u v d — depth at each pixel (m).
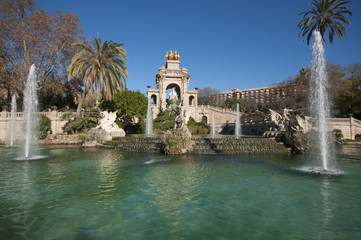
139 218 5.21
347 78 40.75
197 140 18.47
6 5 30.52
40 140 26.62
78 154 16.38
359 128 31.47
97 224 4.89
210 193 7.10
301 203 6.26
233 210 5.74
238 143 18.23
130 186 7.83
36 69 32.34
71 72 28.22
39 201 6.29
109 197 6.67
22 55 32.91
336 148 21.39
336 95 40.28
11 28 30.77
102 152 17.64
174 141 16.44
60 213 5.46
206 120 64.31
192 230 4.64
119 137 22.70
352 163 12.64
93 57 28.48
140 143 19.27
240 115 55.47
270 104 62.66
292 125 18.77
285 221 5.10
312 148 16.53
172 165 11.89
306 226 4.86
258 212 5.62
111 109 36.28
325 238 4.34
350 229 4.71
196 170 10.59
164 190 7.39
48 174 9.65
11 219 5.11
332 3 26.34
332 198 6.66
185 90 67.25
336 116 44.53
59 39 32.47
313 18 28.22
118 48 28.80
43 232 4.50
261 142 18.70
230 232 4.57
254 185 8.04
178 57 73.50
